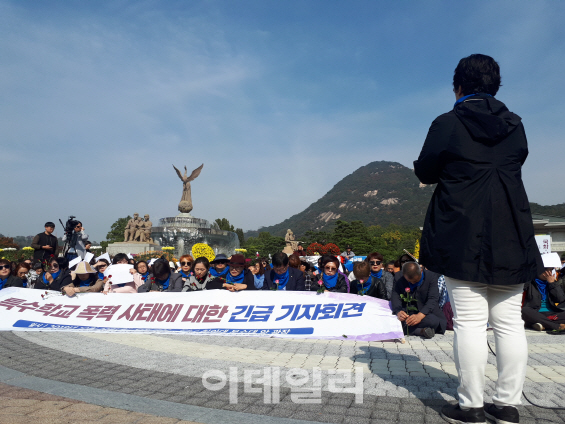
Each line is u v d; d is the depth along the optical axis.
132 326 6.41
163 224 34.69
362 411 3.22
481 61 3.17
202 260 8.11
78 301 6.92
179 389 3.77
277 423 2.95
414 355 5.33
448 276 2.94
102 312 6.70
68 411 3.12
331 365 4.72
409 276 6.41
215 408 3.27
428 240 3.09
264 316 5.97
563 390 3.79
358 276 7.39
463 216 2.87
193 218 35.06
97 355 5.16
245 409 3.26
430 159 3.10
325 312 5.80
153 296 6.64
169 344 5.85
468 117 2.96
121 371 4.41
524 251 2.85
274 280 7.82
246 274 8.16
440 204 3.04
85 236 12.93
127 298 6.78
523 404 3.40
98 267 9.03
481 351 2.90
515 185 2.90
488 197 2.84
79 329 6.49
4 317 6.85
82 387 3.76
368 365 4.73
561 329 7.00
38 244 11.31
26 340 6.10
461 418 2.92
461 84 3.26
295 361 4.90
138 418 3.00
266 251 65.62
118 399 3.43
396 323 5.48
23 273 10.12
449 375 4.31
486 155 2.90
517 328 2.92
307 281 7.84
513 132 2.99
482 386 2.92
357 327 5.54
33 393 3.57
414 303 6.62
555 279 7.50
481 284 2.93
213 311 6.22
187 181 36.69
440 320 6.79
